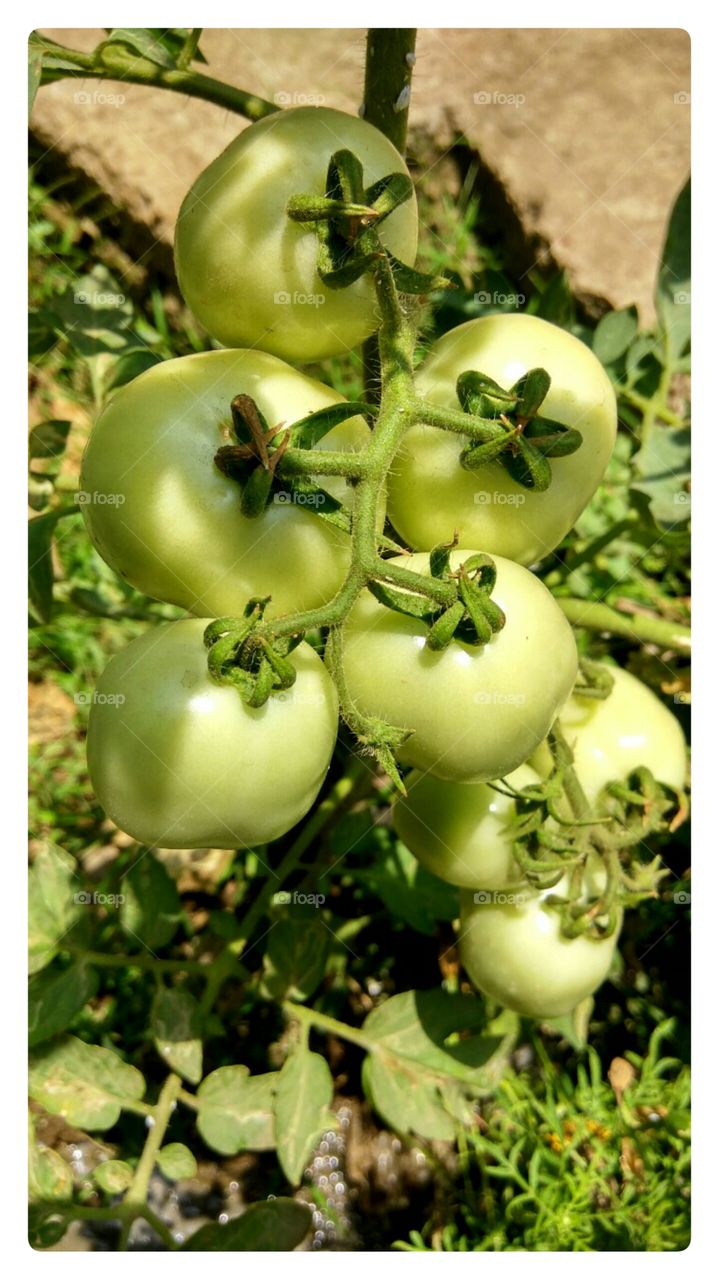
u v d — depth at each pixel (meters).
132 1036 0.46
